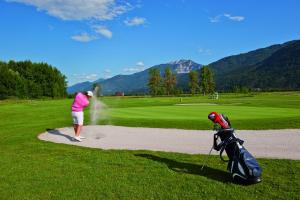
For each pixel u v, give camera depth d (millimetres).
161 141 14750
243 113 25859
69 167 10281
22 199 7848
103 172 9648
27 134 17328
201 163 10344
